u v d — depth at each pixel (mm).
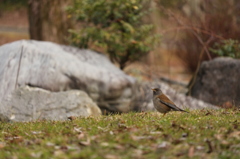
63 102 13969
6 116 13727
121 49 20031
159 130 9117
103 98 15992
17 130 10461
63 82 15727
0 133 10250
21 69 15961
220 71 18922
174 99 16766
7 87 15539
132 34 20250
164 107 11109
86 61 17141
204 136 8398
